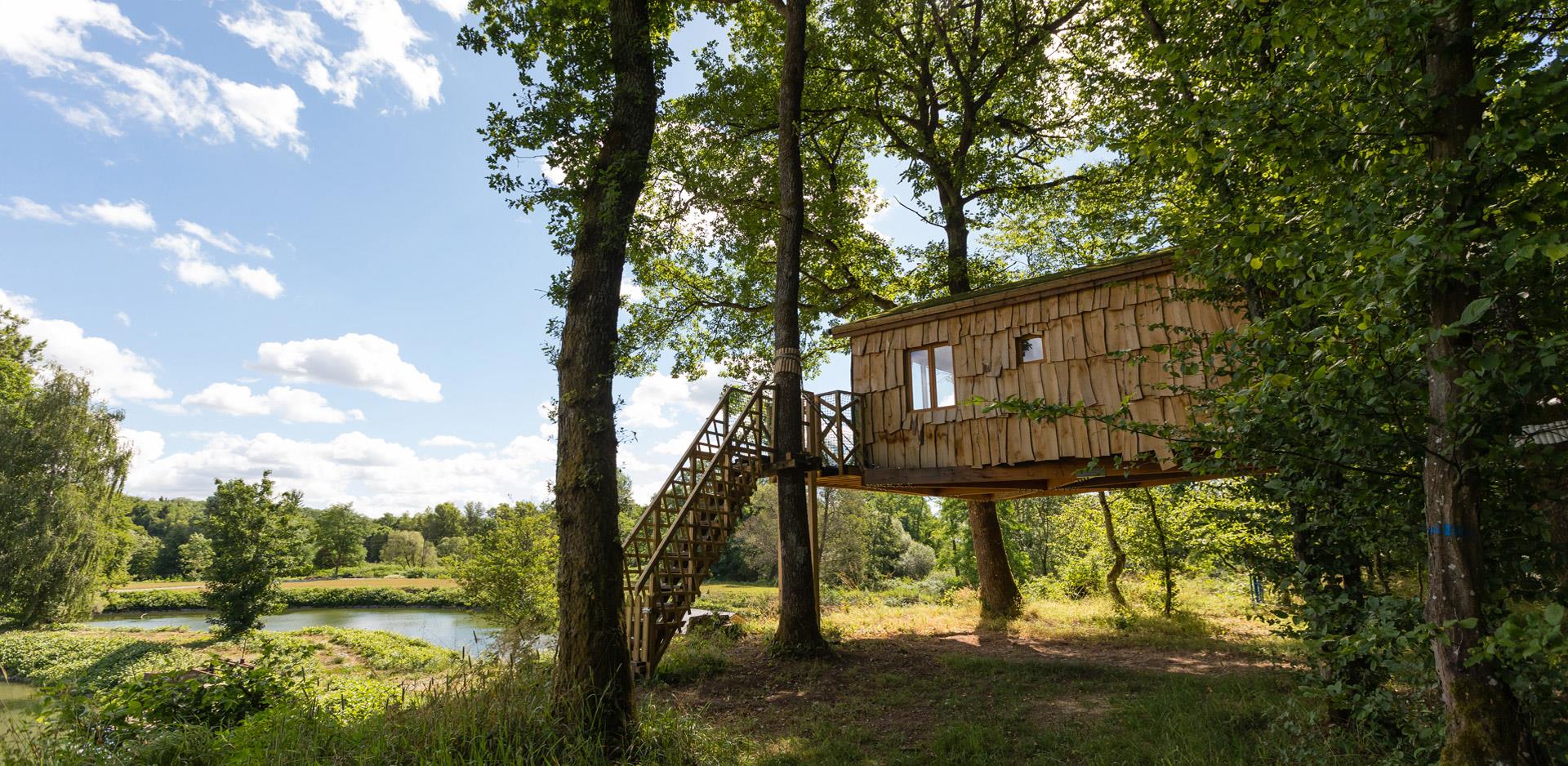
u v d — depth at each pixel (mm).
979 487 13258
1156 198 8938
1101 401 9672
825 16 15336
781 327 11570
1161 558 15594
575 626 5852
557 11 8250
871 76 15867
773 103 14672
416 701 6293
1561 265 2842
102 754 5426
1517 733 2932
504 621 17359
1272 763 5168
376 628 31844
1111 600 17094
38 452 30750
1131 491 15500
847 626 13938
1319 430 3494
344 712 6652
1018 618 14977
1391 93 3084
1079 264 17922
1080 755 5805
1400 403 3273
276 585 24625
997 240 19672
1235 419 3621
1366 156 3398
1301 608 4688
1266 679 7605
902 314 11906
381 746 5047
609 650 5848
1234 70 3992
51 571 29797
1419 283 2916
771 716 7309
